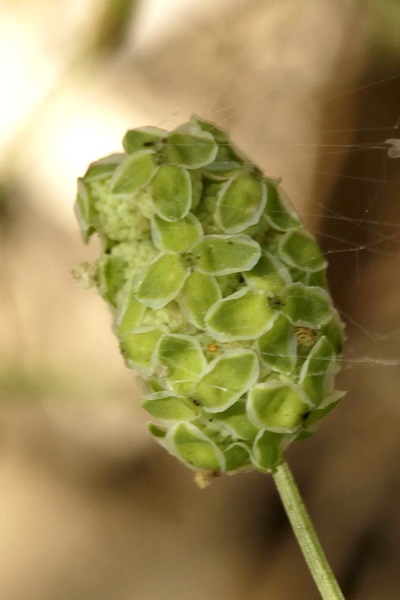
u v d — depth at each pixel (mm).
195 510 146
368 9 139
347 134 139
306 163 140
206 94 146
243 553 143
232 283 102
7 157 147
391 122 137
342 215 137
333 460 141
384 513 139
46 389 147
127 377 146
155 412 103
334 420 142
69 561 147
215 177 102
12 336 147
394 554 137
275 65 145
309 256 103
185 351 102
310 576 140
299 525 106
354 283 137
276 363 102
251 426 103
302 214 138
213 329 102
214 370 102
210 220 102
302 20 144
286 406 103
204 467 104
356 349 137
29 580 147
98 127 147
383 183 137
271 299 102
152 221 102
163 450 147
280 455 104
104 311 146
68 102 147
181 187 102
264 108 144
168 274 102
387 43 139
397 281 136
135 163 102
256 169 103
